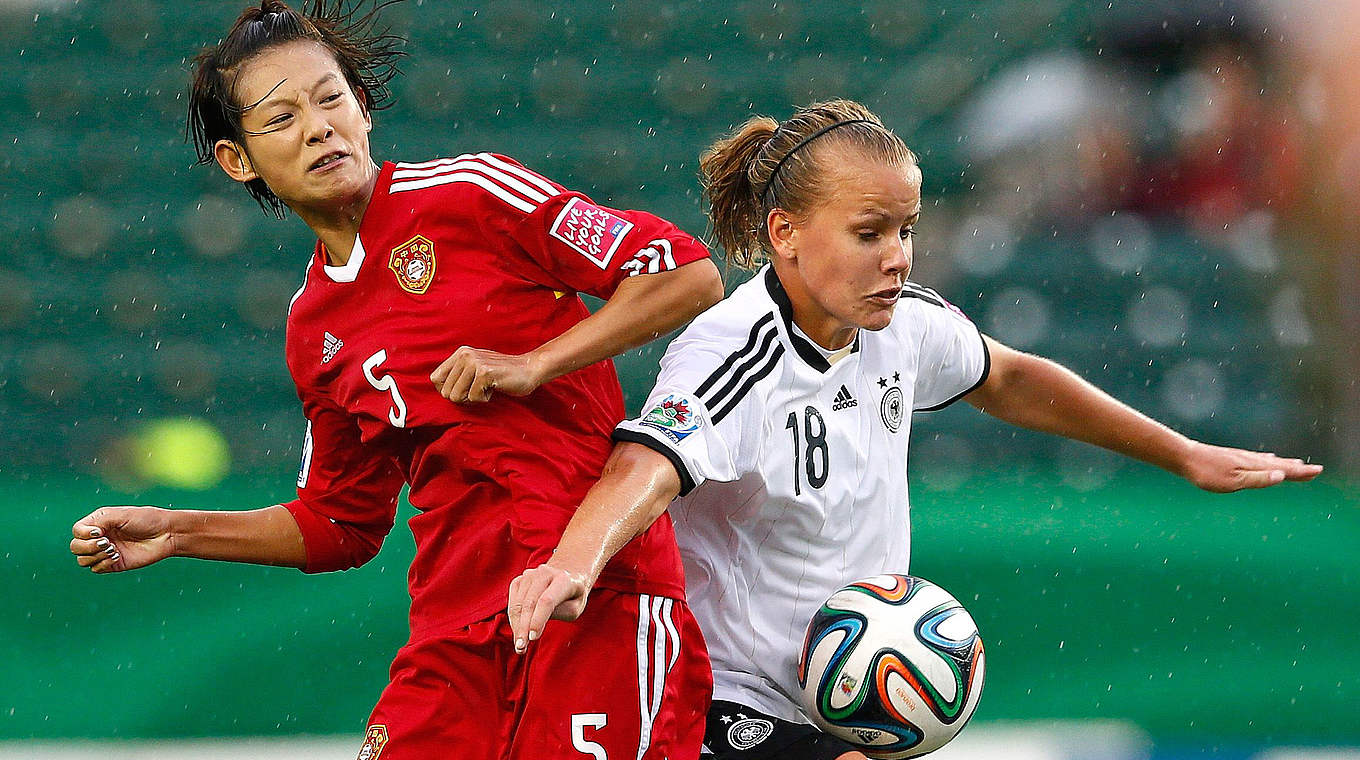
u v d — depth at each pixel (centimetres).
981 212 2995
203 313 2922
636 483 968
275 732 1928
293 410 2805
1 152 3080
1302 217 2845
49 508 2044
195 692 1930
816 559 1116
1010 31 3177
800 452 1085
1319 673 1966
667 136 3209
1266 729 1952
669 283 1010
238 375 2845
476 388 959
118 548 1117
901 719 1037
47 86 3161
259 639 1950
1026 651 1969
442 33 3281
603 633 1017
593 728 1010
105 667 1931
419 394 1037
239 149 1069
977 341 1230
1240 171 2917
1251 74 2958
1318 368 2753
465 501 1050
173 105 3178
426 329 1032
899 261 1035
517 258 1038
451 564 1059
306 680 1942
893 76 3253
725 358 1055
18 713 1908
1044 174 2972
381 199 1042
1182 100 2969
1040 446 2627
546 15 3312
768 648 1109
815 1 3322
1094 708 1950
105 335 2886
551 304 1052
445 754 1048
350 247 1053
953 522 2056
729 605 1108
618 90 3247
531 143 3173
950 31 3278
